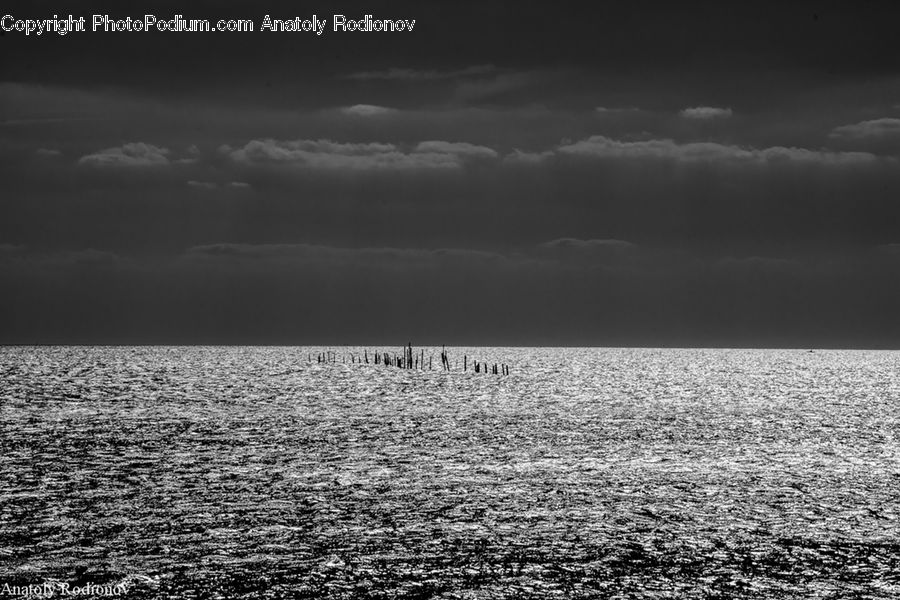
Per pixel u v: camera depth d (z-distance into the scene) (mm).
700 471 57469
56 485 50844
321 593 33438
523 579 35062
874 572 36062
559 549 38812
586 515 44625
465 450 66250
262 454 63469
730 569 36375
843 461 62188
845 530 42094
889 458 63781
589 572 35906
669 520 43844
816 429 82375
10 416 88688
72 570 35531
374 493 49344
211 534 40500
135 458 61125
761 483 53312
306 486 51188
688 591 33906
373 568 36094
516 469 57656
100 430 77062
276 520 43031
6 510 44500
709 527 42562
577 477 54812
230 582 34406
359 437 73500
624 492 50281
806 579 35281
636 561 37312
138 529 41219
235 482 52250
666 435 76562
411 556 37656
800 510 46062
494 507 46188
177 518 43219
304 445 68375
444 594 33469
